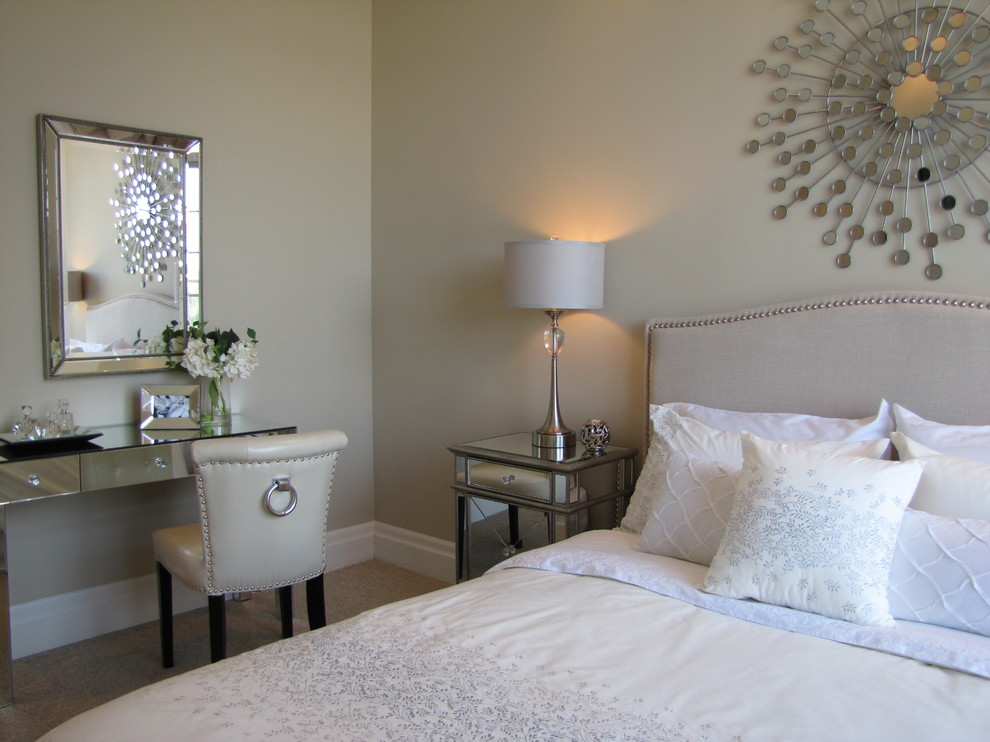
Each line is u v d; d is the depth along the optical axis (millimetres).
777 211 2666
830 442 2211
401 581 3838
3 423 2980
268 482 2623
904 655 1610
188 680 1567
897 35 2385
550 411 3111
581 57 3176
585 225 3209
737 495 1969
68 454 2711
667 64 2918
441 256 3764
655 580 2006
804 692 1455
